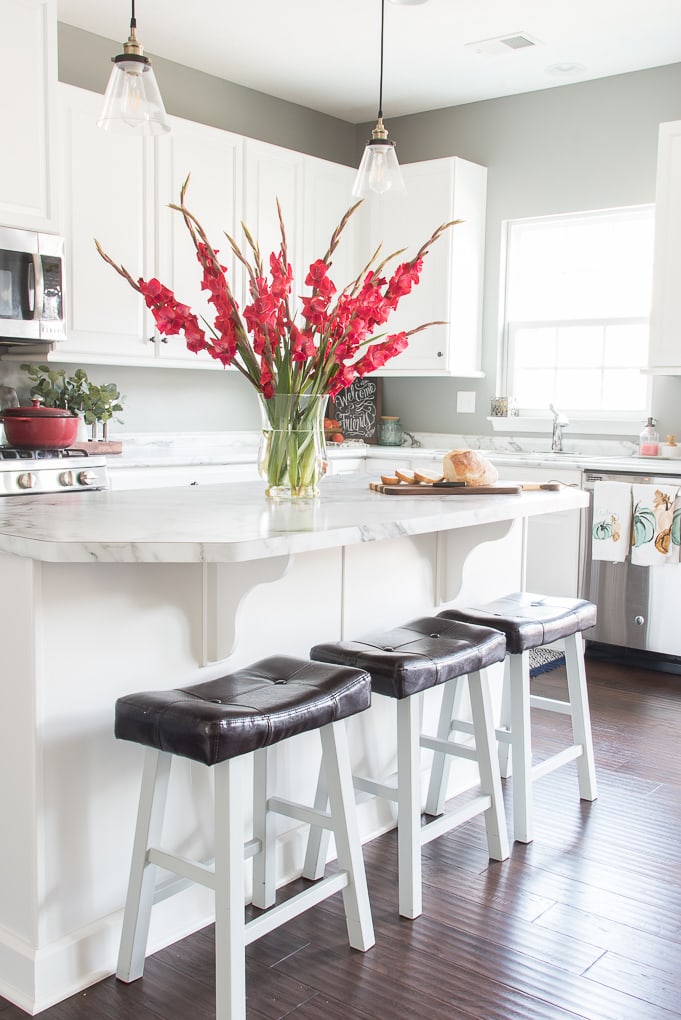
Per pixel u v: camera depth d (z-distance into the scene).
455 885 2.32
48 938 1.84
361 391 5.78
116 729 1.79
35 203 3.62
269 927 1.78
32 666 1.78
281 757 2.33
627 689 4.00
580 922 2.16
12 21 3.49
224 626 2.06
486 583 3.04
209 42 4.44
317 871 2.32
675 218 4.27
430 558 2.79
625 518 4.18
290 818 2.30
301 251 4.99
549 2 3.93
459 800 2.86
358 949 2.03
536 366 5.34
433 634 2.39
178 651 2.04
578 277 5.17
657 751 3.27
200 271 4.45
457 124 5.43
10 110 3.51
